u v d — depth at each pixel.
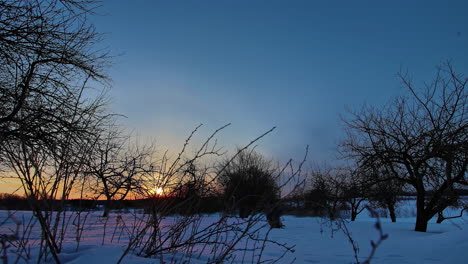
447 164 12.05
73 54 8.08
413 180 13.47
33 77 6.77
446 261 5.11
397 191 14.48
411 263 5.15
